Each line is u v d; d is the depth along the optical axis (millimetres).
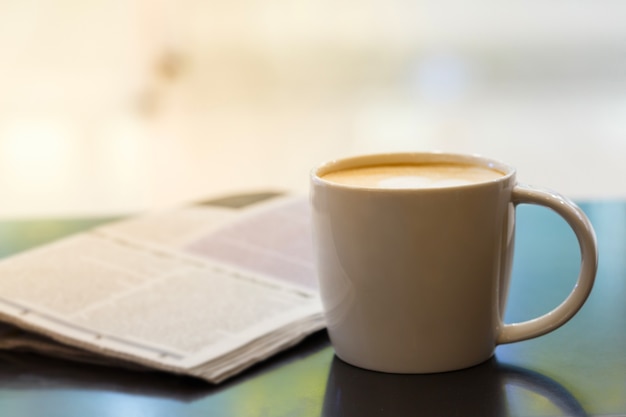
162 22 2547
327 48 2576
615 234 865
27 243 884
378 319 647
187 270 772
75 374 670
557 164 2334
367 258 639
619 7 2516
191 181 2410
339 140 2494
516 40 2555
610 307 728
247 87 2588
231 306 718
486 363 664
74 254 795
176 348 667
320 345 696
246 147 2508
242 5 2555
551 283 771
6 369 677
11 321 689
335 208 643
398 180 669
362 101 2590
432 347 648
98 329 684
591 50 2541
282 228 850
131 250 808
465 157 696
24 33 2539
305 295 739
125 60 2562
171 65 2564
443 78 2580
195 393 646
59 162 2428
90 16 2533
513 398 626
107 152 2512
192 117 2592
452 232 632
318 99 2588
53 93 2557
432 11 2555
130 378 664
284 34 2568
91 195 2332
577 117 2520
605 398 624
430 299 640
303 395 639
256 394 643
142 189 2381
